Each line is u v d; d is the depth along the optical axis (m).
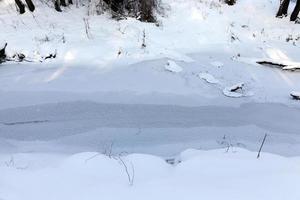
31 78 10.93
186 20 14.59
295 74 12.33
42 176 5.81
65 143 8.45
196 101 10.63
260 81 11.83
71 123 9.23
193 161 6.37
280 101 10.98
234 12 15.71
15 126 9.00
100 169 6.06
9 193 5.29
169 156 8.02
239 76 11.95
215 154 6.86
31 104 9.84
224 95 11.05
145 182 5.68
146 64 11.91
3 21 13.30
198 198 5.24
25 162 6.86
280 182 5.62
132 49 12.48
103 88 10.72
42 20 13.61
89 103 10.06
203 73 11.83
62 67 11.54
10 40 12.19
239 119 9.99
